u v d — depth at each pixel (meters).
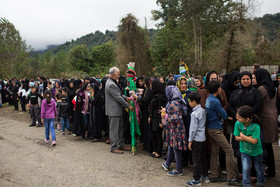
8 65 28.45
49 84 9.32
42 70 33.12
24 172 4.20
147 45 18.55
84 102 6.34
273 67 20.33
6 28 28.70
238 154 3.65
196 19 15.93
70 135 7.06
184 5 15.38
